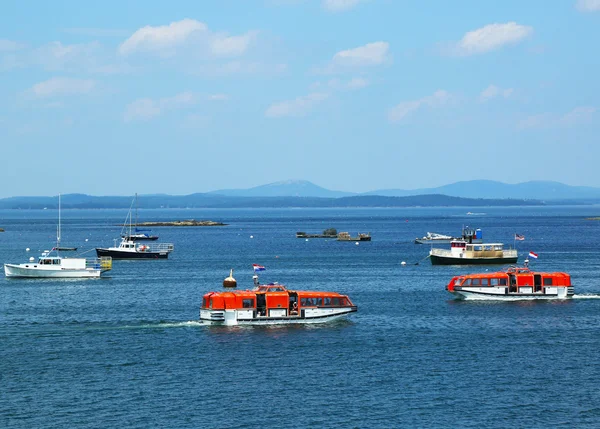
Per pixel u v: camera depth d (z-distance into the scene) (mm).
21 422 196125
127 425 194375
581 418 199875
